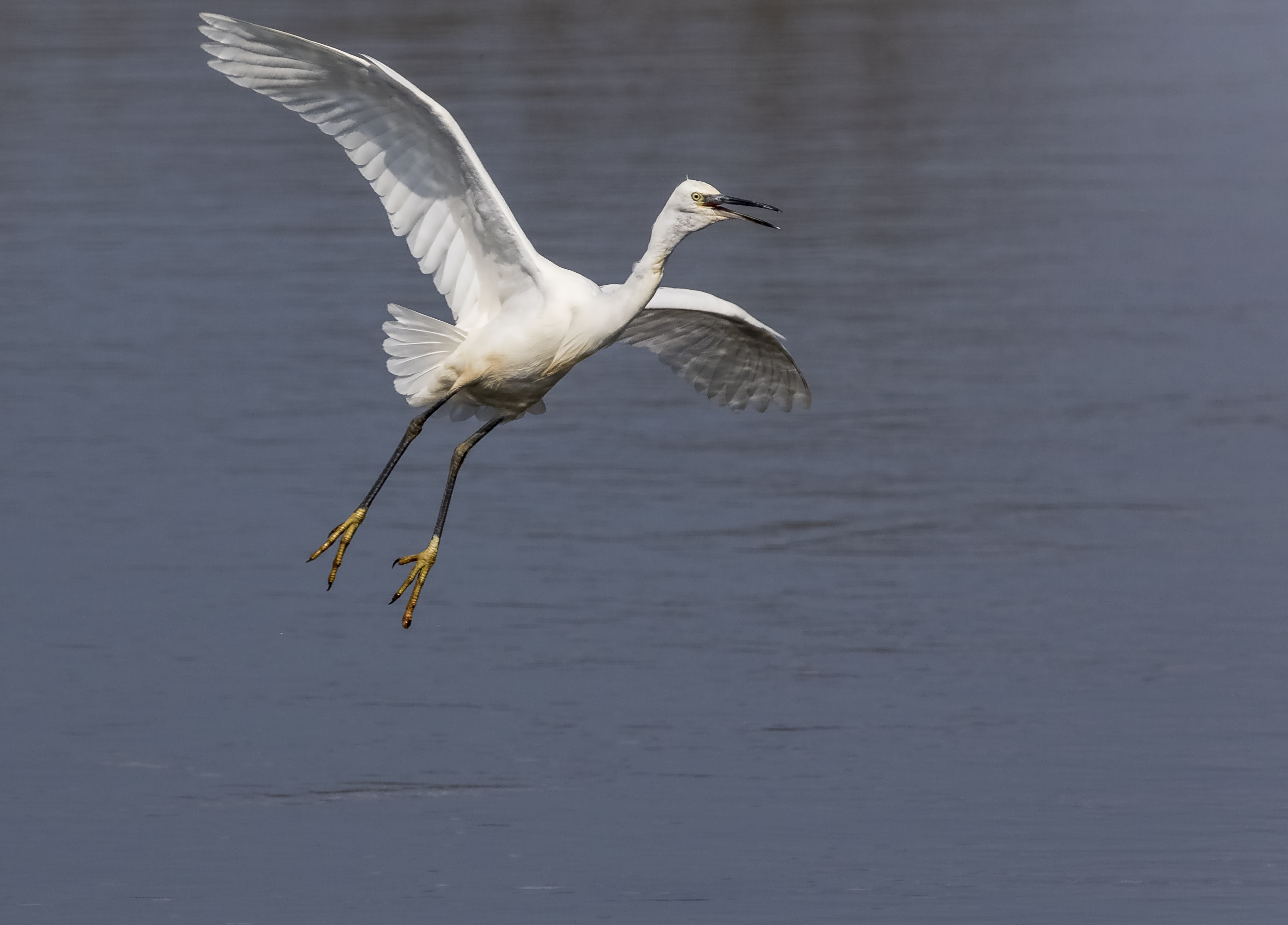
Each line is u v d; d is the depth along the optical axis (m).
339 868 10.71
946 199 29.03
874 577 15.18
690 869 10.64
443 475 17.84
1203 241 26.23
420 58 40.00
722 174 30.38
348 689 13.20
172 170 31.08
